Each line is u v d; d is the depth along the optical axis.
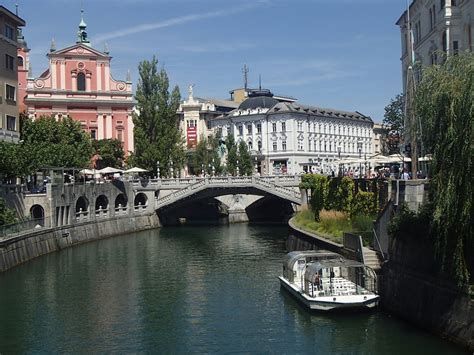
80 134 79.06
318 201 56.91
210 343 29.39
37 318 33.91
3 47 63.94
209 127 138.50
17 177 58.72
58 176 64.88
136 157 85.25
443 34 53.72
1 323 32.97
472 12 48.72
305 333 30.09
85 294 39.75
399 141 76.69
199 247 62.78
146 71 85.69
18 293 39.94
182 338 30.23
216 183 79.62
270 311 34.75
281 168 117.31
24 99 89.38
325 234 47.12
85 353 28.19
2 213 52.03
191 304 37.00
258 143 127.12
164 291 40.72
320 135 129.38
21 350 28.62
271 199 94.38
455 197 25.02
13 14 64.44
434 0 56.22
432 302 27.78
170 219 88.44
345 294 33.44
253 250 59.97
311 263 35.28
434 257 27.06
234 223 91.75
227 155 108.81
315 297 32.97
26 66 96.69
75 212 66.50
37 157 61.09
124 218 77.19
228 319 33.44
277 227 84.25
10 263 48.19
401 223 31.02
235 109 135.88
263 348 28.42
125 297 39.00
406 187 31.48
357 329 29.83
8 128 64.75
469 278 25.67
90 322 33.16
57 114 91.06
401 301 30.80
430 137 26.34
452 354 25.17
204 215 100.69
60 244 60.53
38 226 57.50
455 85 25.22
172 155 86.44
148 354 28.03
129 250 60.56
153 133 86.19
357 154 143.38
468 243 25.81
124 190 78.62
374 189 44.88
